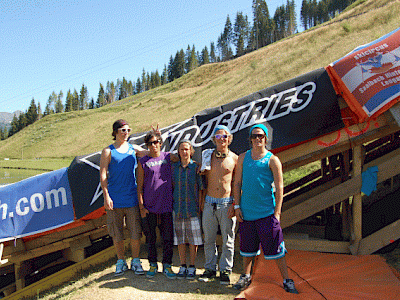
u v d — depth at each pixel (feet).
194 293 11.71
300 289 11.43
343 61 15.78
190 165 13.19
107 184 13.43
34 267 18.29
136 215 13.66
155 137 13.17
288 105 16.05
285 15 443.32
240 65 236.43
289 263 14.08
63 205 16.42
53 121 317.83
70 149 220.64
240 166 12.10
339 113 15.79
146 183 13.23
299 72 112.16
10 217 15.93
